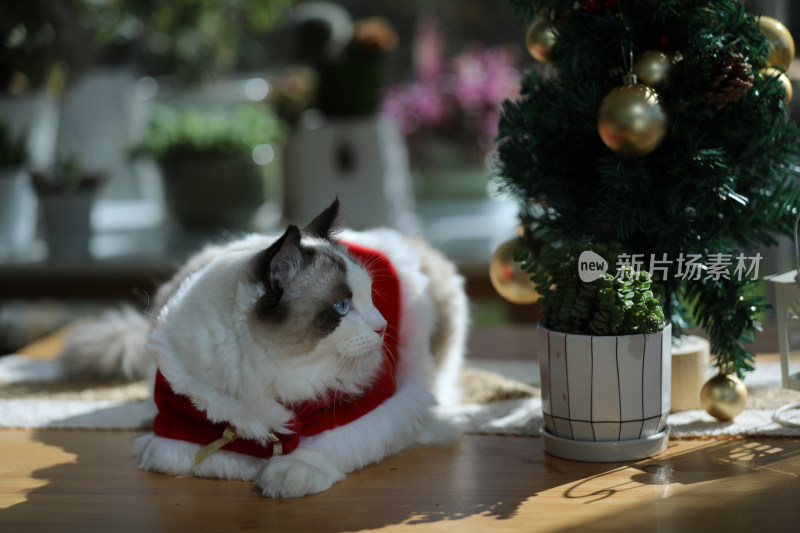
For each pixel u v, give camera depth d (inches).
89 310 151.9
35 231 141.7
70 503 49.1
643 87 49.8
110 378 75.8
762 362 72.4
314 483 49.2
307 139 132.1
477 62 146.1
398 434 54.5
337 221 59.9
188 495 49.8
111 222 149.3
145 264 118.9
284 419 50.5
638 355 50.1
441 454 55.6
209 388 50.3
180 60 157.9
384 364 56.1
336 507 47.5
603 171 52.0
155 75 163.6
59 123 150.6
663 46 51.9
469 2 185.0
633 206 52.9
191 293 52.2
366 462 52.9
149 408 66.3
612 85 54.0
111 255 123.8
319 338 49.9
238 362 49.8
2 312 151.4
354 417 52.7
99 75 150.4
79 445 59.1
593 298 50.8
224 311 50.0
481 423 60.6
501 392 66.6
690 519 44.3
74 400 69.2
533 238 62.7
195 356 50.2
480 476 51.3
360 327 51.3
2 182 127.6
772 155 52.7
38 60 128.4
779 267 90.6
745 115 52.1
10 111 131.6
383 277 58.9
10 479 53.0
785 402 61.4
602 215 52.6
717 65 49.5
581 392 50.9
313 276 50.3
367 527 44.8
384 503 47.8
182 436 52.3
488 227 137.6
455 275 71.2
